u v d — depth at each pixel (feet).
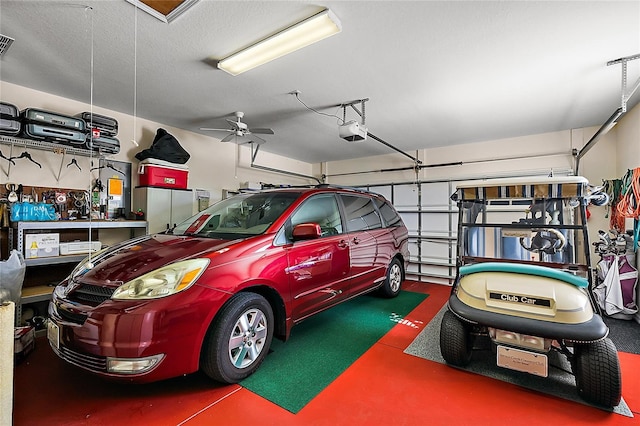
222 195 19.47
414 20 7.62
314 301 9.23
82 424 5.76
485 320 6.81
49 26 7.86
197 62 9.77
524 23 7.66
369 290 12.43
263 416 6.06
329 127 16.81
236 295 7.20
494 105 13.38
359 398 6.67
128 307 5.87
